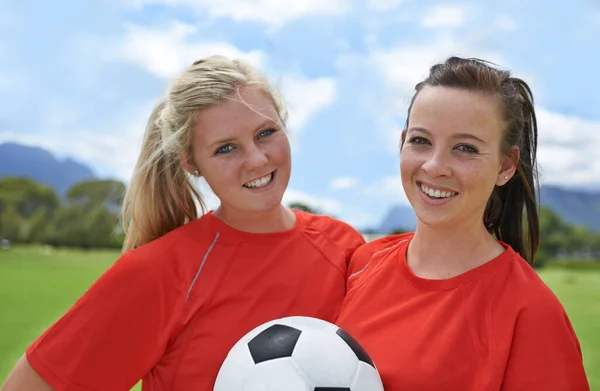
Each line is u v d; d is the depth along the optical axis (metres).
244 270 2.48
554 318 2.04
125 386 2.33
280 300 2.45
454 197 2.21
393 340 2.23
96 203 41.78
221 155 2.46
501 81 2.25
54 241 40.31
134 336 2.30
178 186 2.78
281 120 2.64
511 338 2.06
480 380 2.04
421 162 2.25
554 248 39.25
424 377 2.10
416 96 2.36
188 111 2.45
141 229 2.83
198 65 2.53
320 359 2.00
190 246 2.51
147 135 2.74
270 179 2.51
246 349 2.10
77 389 2.25
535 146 2.48
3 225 41.06
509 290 2.15
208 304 2.41
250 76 2.51
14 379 2.29
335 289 2.56
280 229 2.64
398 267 2.41
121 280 2.33
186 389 2.35
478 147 2.18
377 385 2.06
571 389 1.98
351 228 2.89
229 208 2.59
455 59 2.33
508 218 2.62
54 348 2.27
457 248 2.30
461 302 2.19
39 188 44.03
